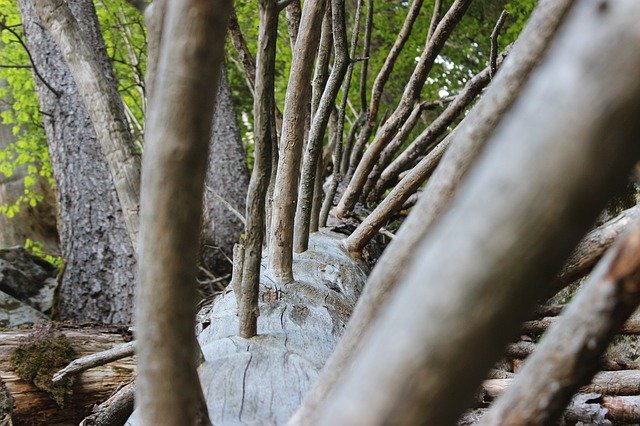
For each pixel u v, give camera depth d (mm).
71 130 4930
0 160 7664
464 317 507
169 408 777
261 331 1726
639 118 471
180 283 762
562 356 606
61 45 1483
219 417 1216
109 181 4836
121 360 2797
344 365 839
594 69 476
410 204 3439
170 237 750
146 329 767
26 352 2736
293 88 2021
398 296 548
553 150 486
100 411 2158
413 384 516
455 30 5844
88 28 4801
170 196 745
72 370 2090
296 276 2205
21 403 2686
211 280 4504
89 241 4695
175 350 771
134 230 1430
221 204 5145
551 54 513
